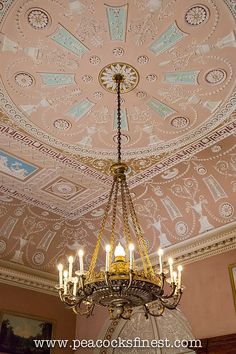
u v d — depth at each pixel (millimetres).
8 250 11398
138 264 11602
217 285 9727
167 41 6156
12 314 11031
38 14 5730
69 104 7391
